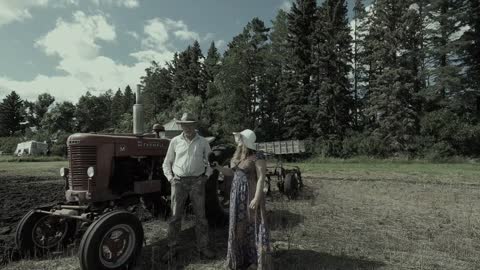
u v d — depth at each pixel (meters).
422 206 8.13
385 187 11.52
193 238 5.62
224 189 6.62
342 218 6.84
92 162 4.83
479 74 33.41
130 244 4.37
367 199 9.06
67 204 5.02
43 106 99.75
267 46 44.53
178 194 4.77
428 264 4.48
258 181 4.08
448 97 34.09
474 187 11.60
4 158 39.50
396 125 32.06
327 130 36.69
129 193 5.19
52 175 17.84
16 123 98.88
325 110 36.31
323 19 38.38
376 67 36.59
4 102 98.69
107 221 4.14
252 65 42.91
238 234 4.18
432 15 35.12
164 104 68.00
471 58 34.06
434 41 34.94
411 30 34.62
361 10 42.88
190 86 60.28
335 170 19.17
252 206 4.00
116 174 5.08
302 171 18.38
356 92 42.62
